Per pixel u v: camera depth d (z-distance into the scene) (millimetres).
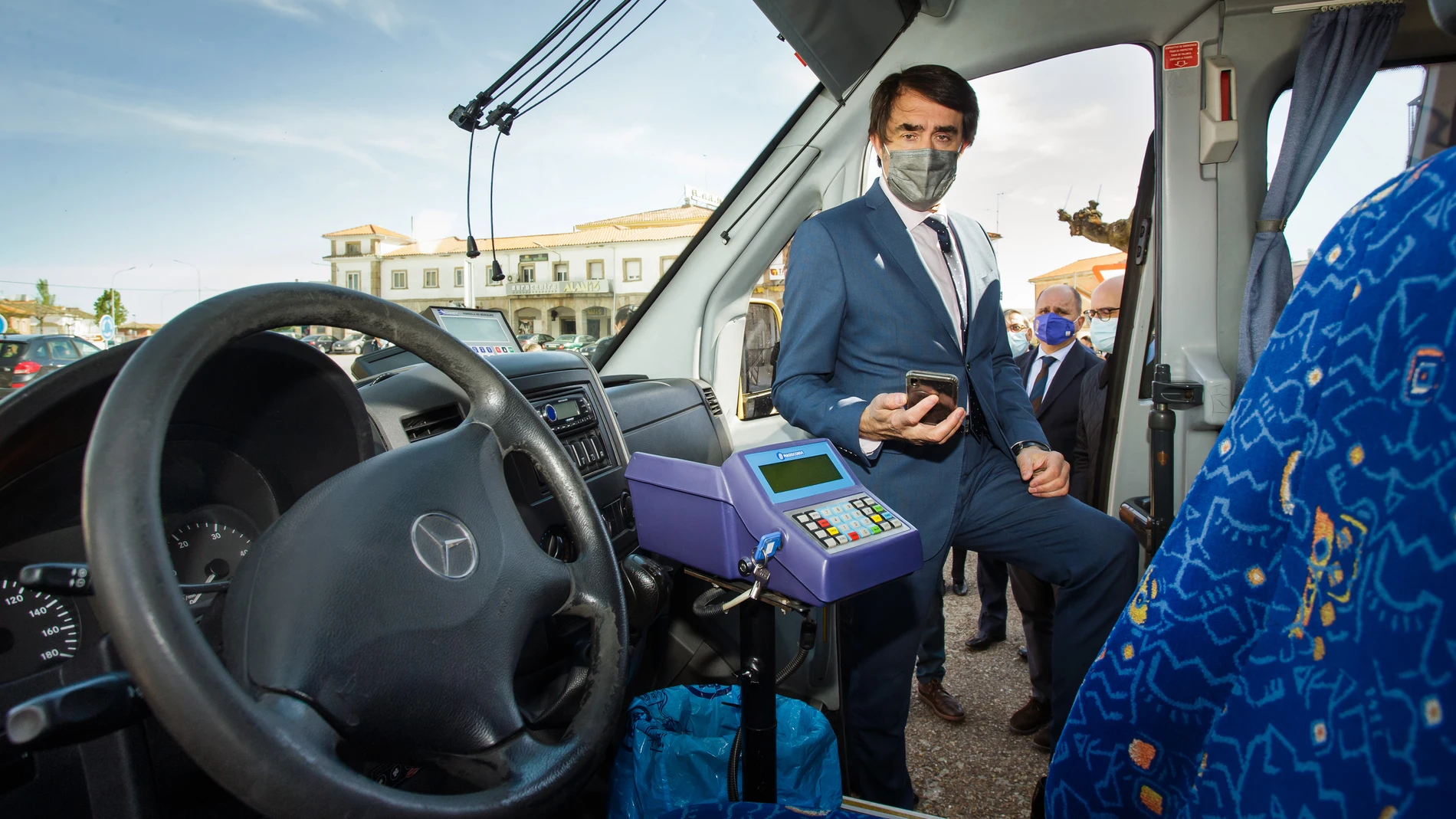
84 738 528
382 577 607
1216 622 511
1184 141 2012
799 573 856
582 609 786
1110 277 3008
